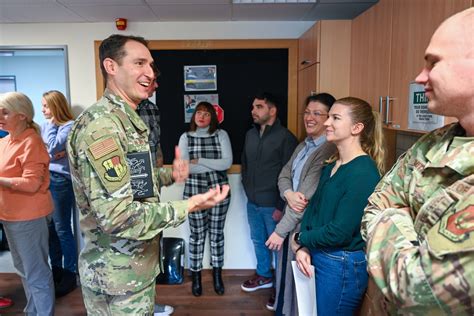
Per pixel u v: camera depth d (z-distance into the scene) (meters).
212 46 3.17
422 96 1.53
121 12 2.82
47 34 3.17
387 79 1.89
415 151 0.86
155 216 1.22
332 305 1.58
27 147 2.17
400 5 1.74
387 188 0.91
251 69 3.21
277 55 3.20
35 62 4.74
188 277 3.30
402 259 0.64
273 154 2.80
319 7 2.71
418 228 0.73
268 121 2.84
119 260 1.34
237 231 3.36
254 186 2.90
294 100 3.22
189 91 3.23
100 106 1.27
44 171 2.27
